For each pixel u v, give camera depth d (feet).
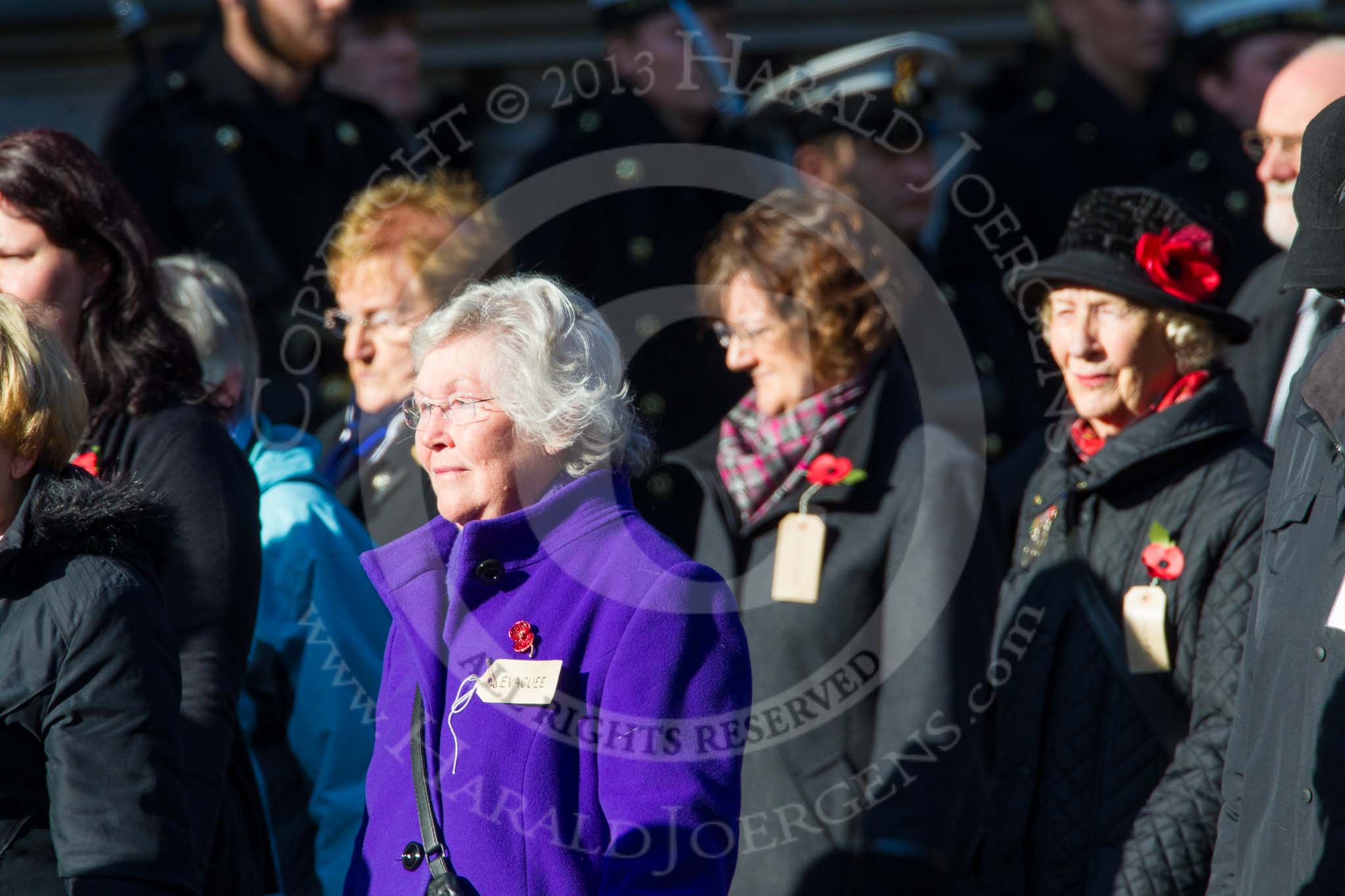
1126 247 37.01
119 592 27.30
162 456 33.55
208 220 54.65
